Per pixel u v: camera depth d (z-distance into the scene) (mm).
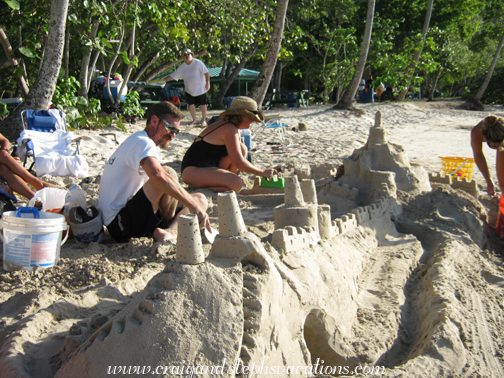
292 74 34375
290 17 26219
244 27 15812
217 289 2172
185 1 12914
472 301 3400
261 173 5082
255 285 2297
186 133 10695
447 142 12281
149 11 11445
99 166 7805
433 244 4590
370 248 4281
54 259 3416
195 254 2250
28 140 6766
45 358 2309
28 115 7379
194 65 11266
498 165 5086
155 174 3594
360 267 3854
